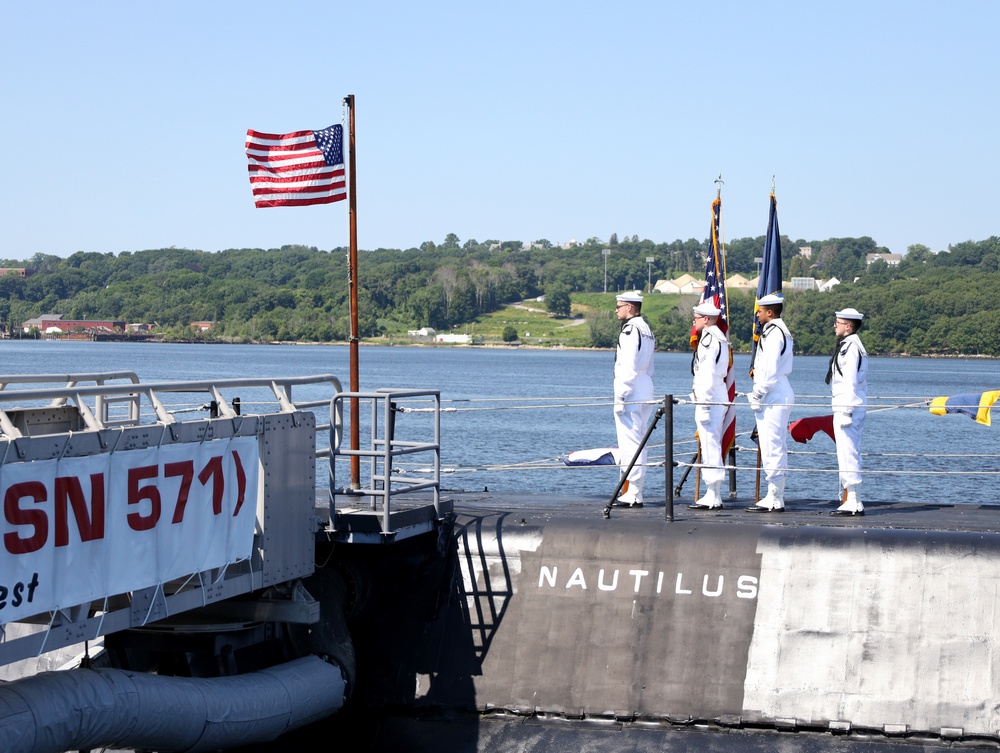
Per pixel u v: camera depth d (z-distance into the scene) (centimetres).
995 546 1099
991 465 3697
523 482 3036
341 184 1417
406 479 1213
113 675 913
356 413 1382
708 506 1338
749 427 4441
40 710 843
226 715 992
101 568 864
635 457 1220
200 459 957
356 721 1175
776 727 1080
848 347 1292
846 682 1084
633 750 1080
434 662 1174
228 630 1050
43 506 812
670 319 11619
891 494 2994
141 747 951
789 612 1110
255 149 1432
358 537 1108
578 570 1172
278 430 1053
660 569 1152
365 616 1213
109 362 11144
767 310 1316
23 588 798
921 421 6000
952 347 11881
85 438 846
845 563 1116
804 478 3234
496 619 1176
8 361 10625
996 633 1069
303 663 1098
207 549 967
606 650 1134
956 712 1059
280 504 1059
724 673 1103
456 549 1209
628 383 1330
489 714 1143
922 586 1095
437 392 1185
